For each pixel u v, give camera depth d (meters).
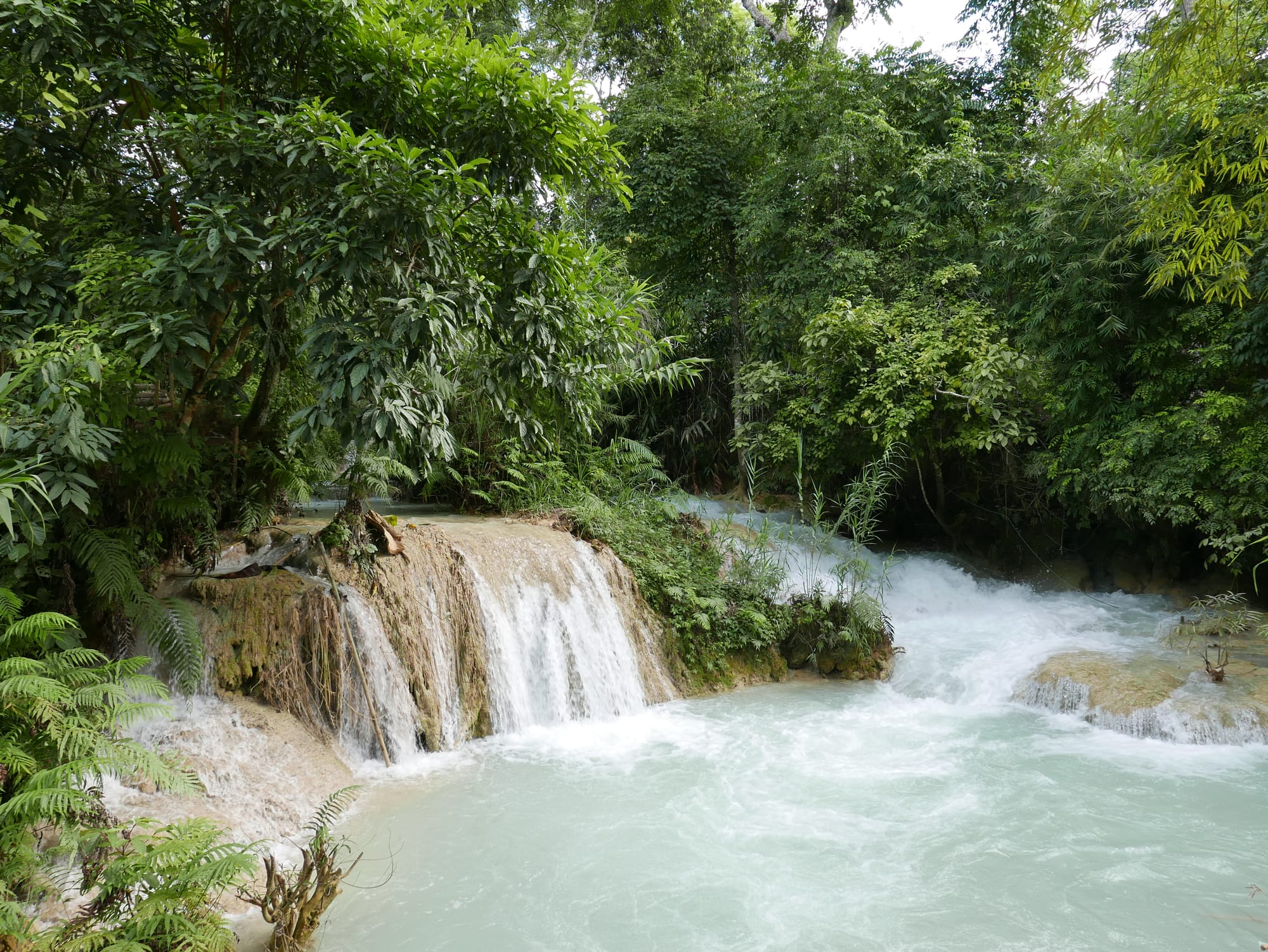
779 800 6.05
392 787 6.15
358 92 6.21
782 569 10.52
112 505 6.06
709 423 17.41
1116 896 4.68
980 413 11.77
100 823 4.24
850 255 13.48
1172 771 6.66
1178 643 9.50
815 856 5.16
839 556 12.50
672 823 5.61
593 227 16.30
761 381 13.98
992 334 12.22
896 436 11.78
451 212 5.94
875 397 12.34
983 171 13.12
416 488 12.05
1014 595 12.31
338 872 4.27
